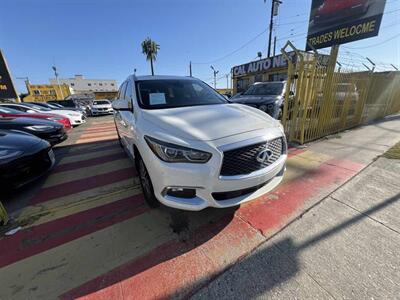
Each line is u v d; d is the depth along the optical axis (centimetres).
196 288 165
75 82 7669
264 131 222
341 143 536
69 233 230
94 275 177
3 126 495
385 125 746
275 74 1670
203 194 198
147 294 161
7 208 282
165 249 204
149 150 215
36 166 328
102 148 587
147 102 296
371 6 600
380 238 210
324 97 547
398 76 918
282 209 262
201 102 322
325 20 715
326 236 215
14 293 163
